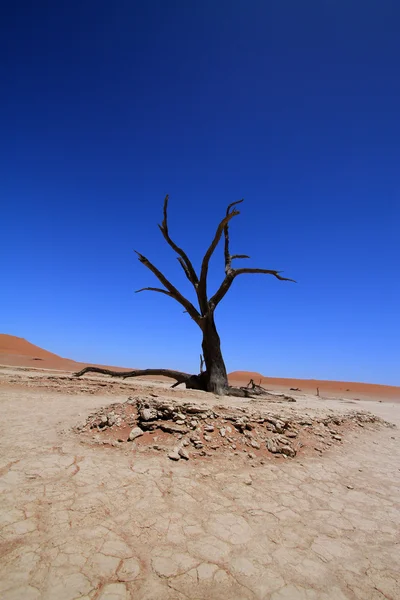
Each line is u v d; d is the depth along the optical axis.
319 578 3.04
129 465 5.25
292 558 3.30
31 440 6.31
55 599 2.49
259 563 3.16
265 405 12.92
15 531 3.30
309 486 5.28
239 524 3.86
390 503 4.94
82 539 3.26
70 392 14.27
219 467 5.53
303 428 8.23
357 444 8.41
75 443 6.20
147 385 17.62
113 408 7.88
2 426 7.34
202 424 6.89
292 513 4.30
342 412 12.69
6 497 3.96
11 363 40.97
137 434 6.39
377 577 3.13
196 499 4.38
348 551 3.54
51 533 3.31
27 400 11.47
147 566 2.96
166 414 6.98
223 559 3.16
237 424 7.06
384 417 16.16
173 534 3.51
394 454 8.04
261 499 4.60
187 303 19.14
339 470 6.21
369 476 6.09
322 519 4.23
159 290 19.70
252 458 6.07
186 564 3.04
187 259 20.72
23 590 2.55
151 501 4.18
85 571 2.82
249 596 2.72
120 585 2.70
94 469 5.00
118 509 3.91
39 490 4.21
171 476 4.98
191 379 18.61
